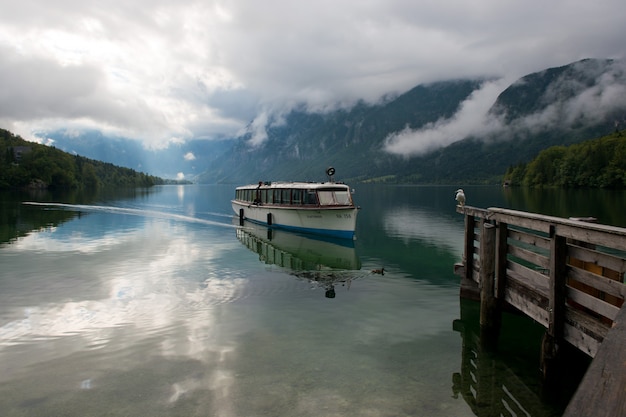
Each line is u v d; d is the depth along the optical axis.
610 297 8.66
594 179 117.19
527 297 9.10
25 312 12.28
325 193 29.28
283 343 10.02
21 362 8.98
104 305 12.95
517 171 166.50
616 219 40.16
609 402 2.56
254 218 37.75
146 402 7.36
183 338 10.30
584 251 7.29
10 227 33.00
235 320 11.62
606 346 3.31
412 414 7.01
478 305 13.09
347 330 10.92
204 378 8.23
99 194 105.88
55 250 22.94
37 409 7.16
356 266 19.28
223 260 20.50
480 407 7.26
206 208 58.81
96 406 7.24
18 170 130.75
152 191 143.38
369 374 8.45
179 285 15.46
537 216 8.59
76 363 8.91
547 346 8.12
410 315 12.19
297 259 21.03
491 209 10.59
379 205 64.19
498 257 10.19
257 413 6.98
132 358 9.16
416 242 26.81
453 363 9.05
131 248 23.81
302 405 7.24
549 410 7.24
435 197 93.44
